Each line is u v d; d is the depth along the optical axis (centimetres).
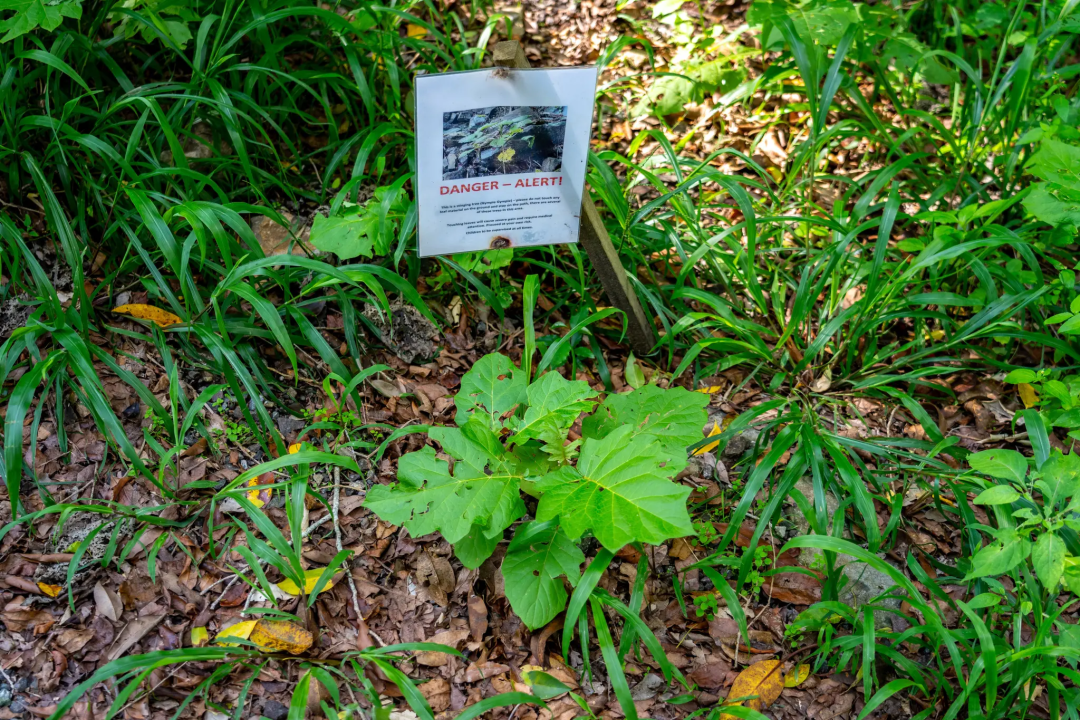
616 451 214
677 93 351
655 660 234
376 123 335
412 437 271
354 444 244
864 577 253
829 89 304
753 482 235
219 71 295
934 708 225
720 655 237
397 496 212
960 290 317
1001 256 308
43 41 288
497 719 221
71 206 286
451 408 281
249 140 293
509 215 244
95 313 270
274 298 288
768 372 302
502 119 222
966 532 254
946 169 336
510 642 234
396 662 226
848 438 264
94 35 290
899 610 245
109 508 229
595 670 232
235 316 279
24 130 274
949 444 255
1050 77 319
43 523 235
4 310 264
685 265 285
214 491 249
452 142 225
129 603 227
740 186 291
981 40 390
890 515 265
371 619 234
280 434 264
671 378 265
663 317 289
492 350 298
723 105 342
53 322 248
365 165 315
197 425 253
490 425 236
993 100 315
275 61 310
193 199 286
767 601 248
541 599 215
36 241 279
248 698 215
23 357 261
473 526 228
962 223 267
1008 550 205
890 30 352
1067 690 223
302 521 244
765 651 238
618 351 304
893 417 292
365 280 245
